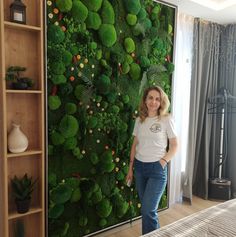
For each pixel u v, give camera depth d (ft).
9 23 5.67
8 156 5.89
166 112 7.36
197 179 11.74
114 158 8.29
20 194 6.22
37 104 6.66
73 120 7.13
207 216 4.62
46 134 6.64
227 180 11.52
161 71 8.89
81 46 7.18
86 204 7.68
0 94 5.78
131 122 8.48
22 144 6.11
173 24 9.40
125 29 8.14
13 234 6.72
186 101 10.90
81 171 7.66
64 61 6.77
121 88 8.20
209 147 11.76
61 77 6.79
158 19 8.95
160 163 7.10
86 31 7.21
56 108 6.89
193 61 10.73
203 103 11.18
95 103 7.65
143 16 8.31
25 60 6.43
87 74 7.38
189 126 10.91
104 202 8.10
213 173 11.78
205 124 11.35
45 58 6.42
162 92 7.30
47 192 6.85
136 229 8.85
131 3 7.91
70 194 7.30
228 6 9.41
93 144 7.80
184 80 10.61
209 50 11.05
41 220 6.61
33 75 6.57
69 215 7.56
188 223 4.42
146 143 7.26
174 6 9.27
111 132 8.10
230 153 11.76
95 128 7.79
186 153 11.10
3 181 5.95
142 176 7.42
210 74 11.30
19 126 6.25
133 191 8.95
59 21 6.77
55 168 7.15
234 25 11.23
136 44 8.45
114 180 8.39
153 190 7.15
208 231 4.12
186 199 11.18
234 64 11.32
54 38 6.57
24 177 6.42
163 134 7.25
